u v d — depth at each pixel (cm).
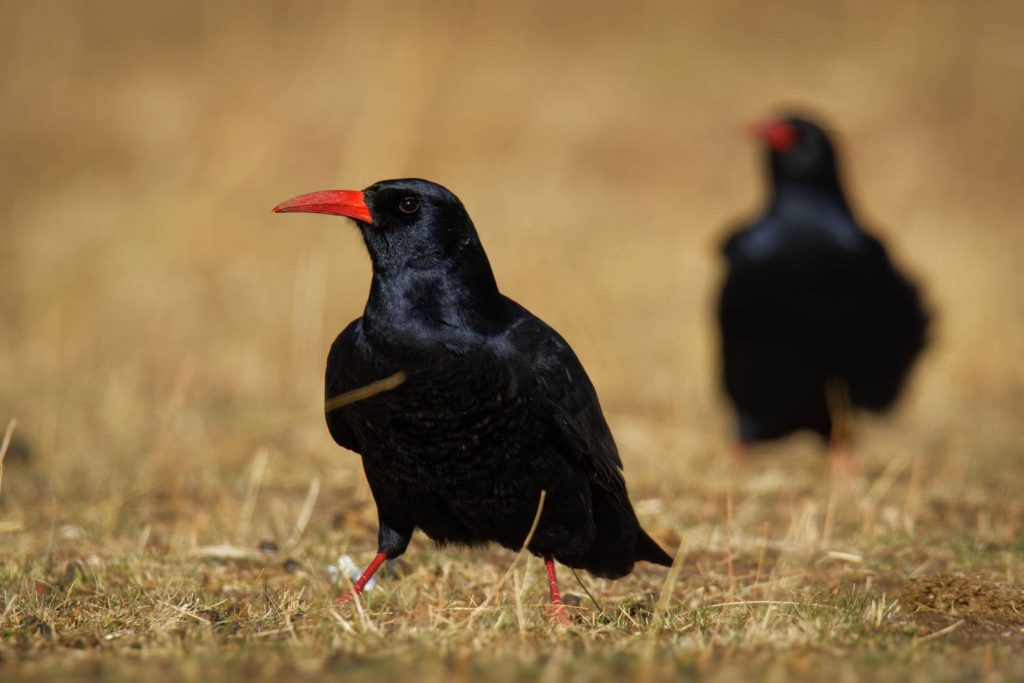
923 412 1531
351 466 1200
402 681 547
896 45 3136
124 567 856
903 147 2845
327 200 749
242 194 2234
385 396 730
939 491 1128
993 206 2673
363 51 2705
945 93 3027
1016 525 1024
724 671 563
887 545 949
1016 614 761
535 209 2220
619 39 3141
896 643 661
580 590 848
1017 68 3077
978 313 1769
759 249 1278
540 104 2772
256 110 2547
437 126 2514
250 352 1648
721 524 1014
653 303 1906
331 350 785
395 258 738
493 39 2972
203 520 992
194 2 3116
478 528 767
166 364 1608
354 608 726
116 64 2934
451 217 738
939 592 775
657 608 718
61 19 2844
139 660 607
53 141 2552
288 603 756
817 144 1276
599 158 2648
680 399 1538
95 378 1522
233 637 668
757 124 1295
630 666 580
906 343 1314
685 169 2662
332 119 2511
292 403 1484
